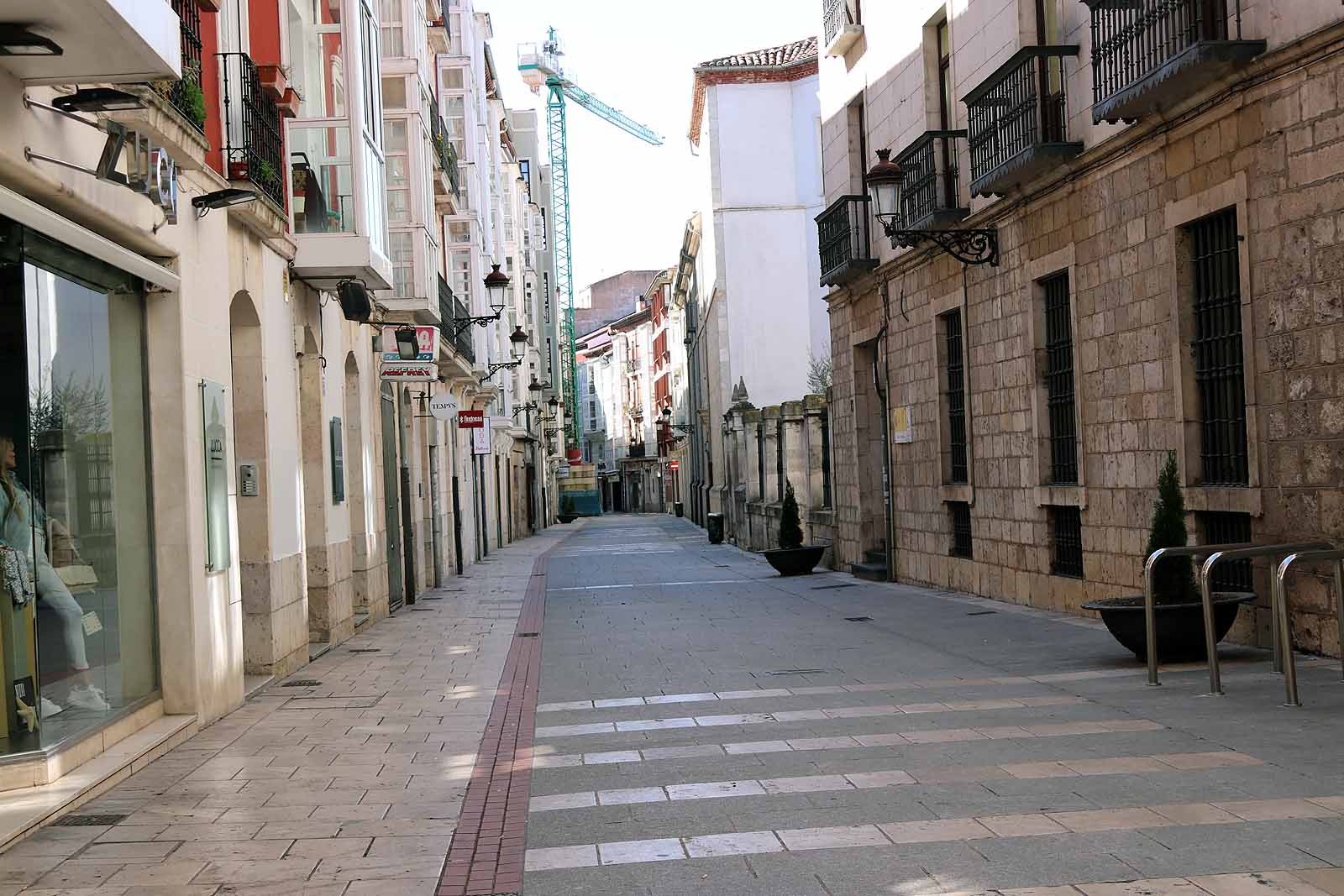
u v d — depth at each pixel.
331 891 5.30
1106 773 6.58
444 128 27.41
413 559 20.81
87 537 8.01
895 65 19.84
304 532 13.57
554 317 87.62
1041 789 6.32
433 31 26.31
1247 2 10.09
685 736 8.35
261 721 9.59
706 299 45.50
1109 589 13.23
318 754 8.27
